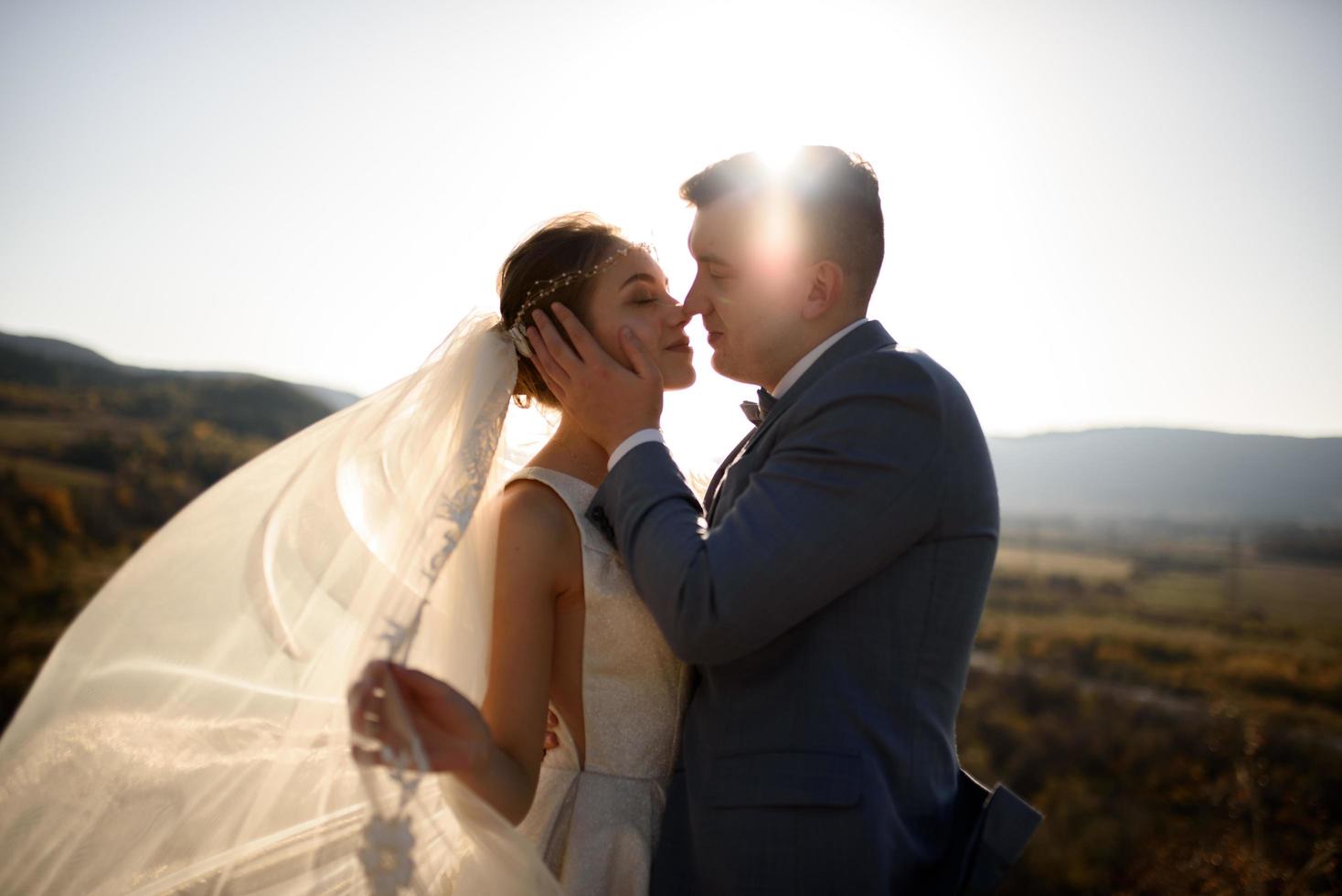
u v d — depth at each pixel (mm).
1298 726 14133
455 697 1391
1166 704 15969
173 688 1745
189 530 1820
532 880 1570
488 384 1807
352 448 1806
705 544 1639
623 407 1799
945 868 1742
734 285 1886
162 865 1684
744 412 2088
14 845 1680
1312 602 35094
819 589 1625
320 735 1691
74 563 24750
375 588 1708
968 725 14367
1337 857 7328
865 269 1896
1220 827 8859
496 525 1842
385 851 1284
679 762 1870
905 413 1688
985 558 1757
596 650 1830
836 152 1924
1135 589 38625
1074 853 8859
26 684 13945
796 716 1677
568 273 1911
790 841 1624
